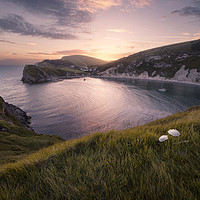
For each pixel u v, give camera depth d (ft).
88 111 235.61
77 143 10.22
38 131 167.02
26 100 321.52
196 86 471.62
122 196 4.23
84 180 5.06
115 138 9.89
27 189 5.38
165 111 226.38
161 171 4.84
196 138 7.18
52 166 6.95
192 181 4.27
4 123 87.86
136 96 335.88
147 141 8.44
